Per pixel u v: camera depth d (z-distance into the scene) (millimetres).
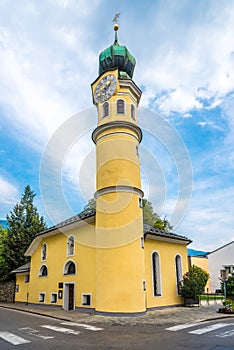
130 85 18141
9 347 7703
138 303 14281
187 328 10586
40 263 22594
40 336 9305
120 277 14398
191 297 18766
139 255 15203
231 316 14289
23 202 35938
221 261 34875
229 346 7590
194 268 20125
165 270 18875
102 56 19078
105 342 8266
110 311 14070
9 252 31781
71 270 19203
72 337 9094
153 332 9867
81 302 17156
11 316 15516
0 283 29062
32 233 33562
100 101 18297
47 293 20844
